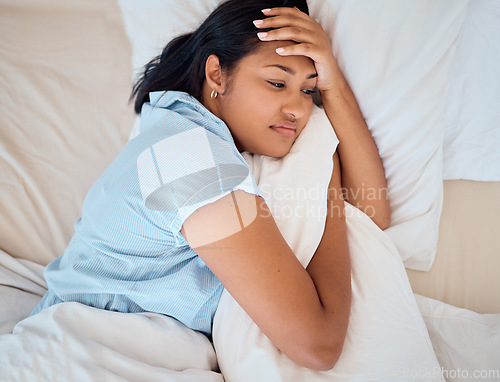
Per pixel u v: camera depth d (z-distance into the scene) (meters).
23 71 1.26
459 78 1.03
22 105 1.22
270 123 0.80
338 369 0.74
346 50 0.97
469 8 0.96
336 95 0.93
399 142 1.00
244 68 0.78
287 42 0.80
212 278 0.77
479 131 1.06
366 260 0.86
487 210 1.07
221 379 0.75
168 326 0.75
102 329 0.70
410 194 1.03
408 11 0.93
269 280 0.65
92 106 1.25
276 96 0.78
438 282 1.00
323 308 0.72
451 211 1.08
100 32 1.33
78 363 0.63
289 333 0.66
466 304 0.96
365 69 0.97
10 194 1.10
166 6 1.12
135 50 1.19
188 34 0.89
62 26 1.33
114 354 0.66
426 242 1.01
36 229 1.08
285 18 0.80
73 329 0.69
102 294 0.76
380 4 0.93
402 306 0.82
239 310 0.76
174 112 0.75
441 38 0.94
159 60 0.97
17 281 0.98
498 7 0.95
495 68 1.00
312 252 0.81
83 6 1.36
